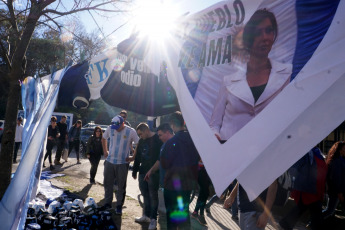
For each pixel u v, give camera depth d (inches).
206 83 90.7
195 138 87.2
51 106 121.0
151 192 181.0
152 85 130.8
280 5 77.8
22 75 179.3
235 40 85.3
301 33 72.9
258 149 71.8
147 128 190.1
